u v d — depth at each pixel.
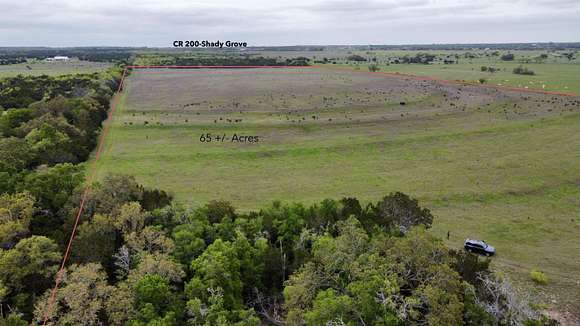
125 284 34.06
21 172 53.44
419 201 60.62
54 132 72.56
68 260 37.91
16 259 34.69
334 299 31.00
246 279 38.47
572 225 53.72
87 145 81.44
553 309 37.50
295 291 33.09
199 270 35.78
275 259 40.12
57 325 30.27
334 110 119.69
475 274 35.91
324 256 36.53
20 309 32.75
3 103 105.31
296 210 47.25
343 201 49.50
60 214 45.69
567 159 77.06
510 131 95.81
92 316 30.91
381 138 91.62
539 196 62.41
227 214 46.50
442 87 158.00
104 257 38.47
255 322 32.25
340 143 88.12
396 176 70.50
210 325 31.08
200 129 99.56
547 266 44.53
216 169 74.38
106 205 45.16
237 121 106.50
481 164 75.38
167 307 32.84
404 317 29.34
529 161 76.50
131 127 100.44
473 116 110.81
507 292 32.50
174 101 134.50
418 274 33.28
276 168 75.00
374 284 31.36
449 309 29.22
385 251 36.19
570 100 127.19
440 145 86.94
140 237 39.69
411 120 107.31
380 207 47.72
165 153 82.12
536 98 131.88
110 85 146.50
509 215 56.47
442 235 51.09
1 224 39.31
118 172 71.69
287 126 101.81
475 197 61.94
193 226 42.34
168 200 51.25
